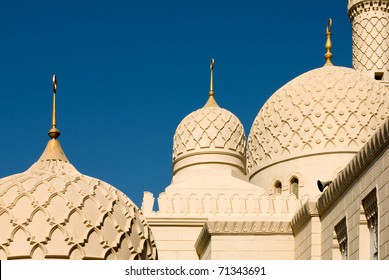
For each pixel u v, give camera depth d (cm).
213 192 6638
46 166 5050
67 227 4609
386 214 4431
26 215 4609
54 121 5234
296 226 5784
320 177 6894
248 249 5844
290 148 7038
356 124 6975
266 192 7081
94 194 4756
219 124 6944
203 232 6006
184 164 6931
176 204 6512
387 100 7131
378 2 7944
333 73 7250
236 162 6944
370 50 7900
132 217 4825
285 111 7138
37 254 4550
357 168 4816
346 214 5006
